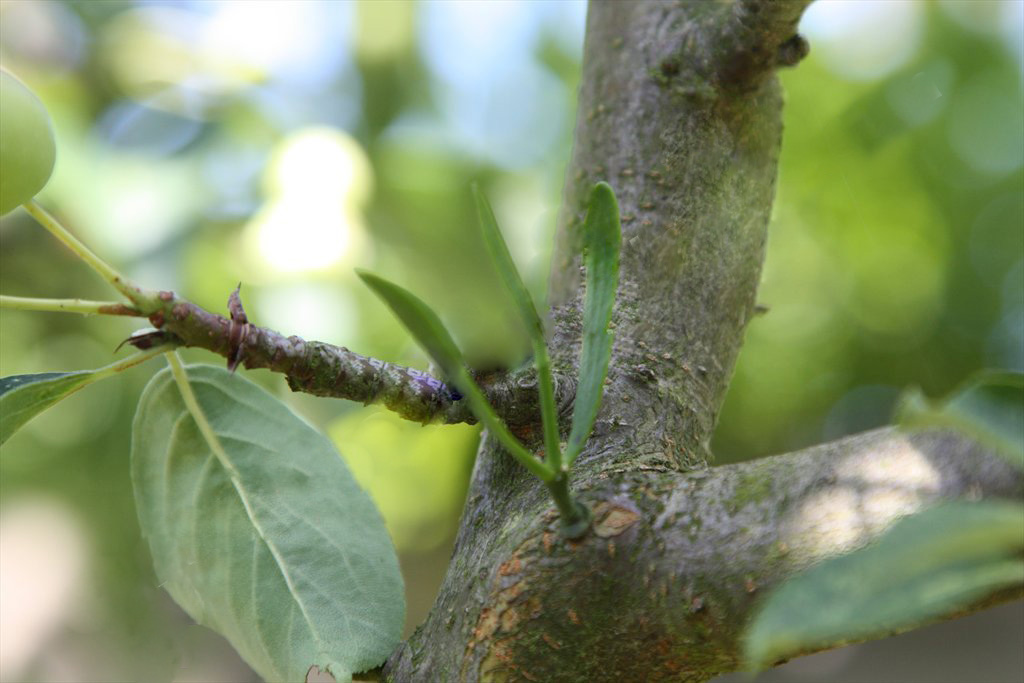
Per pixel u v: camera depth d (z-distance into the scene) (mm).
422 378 421
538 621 408
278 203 744
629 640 404
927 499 384
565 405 433
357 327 749
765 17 460
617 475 416
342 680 424
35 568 853
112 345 857
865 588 359
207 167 774
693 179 470
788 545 391
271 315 730
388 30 919
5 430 413
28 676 798
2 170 401
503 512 427
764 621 359
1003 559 360
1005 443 364
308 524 436
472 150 909
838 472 393
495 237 387
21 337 853
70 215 714
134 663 503
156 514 439
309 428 442
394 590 433
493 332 428
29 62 802
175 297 409
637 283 461
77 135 735
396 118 909
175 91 816
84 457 889
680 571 398
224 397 441
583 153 484
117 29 822
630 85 480
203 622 437
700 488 405
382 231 786
